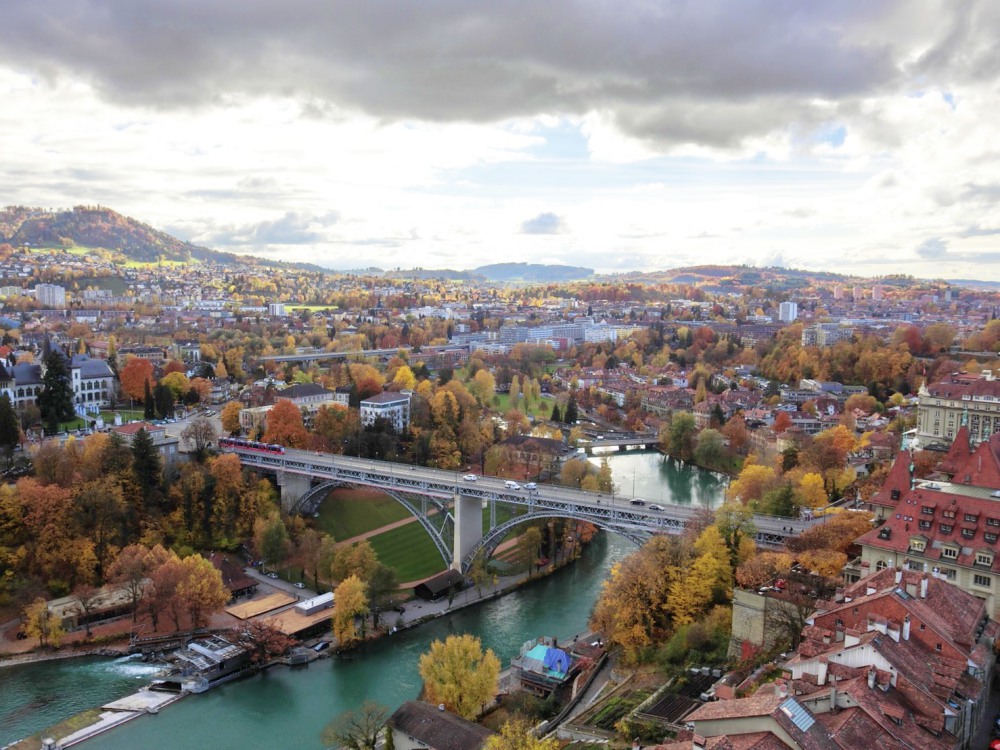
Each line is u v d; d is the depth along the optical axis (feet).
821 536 508.53
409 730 396.37
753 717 247.50
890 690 278.46
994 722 319.06
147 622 593.42
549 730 416.67
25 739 452.35
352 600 569.64
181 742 452.35
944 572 432.66
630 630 495.00
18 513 629.10
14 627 579.89
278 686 519.60
